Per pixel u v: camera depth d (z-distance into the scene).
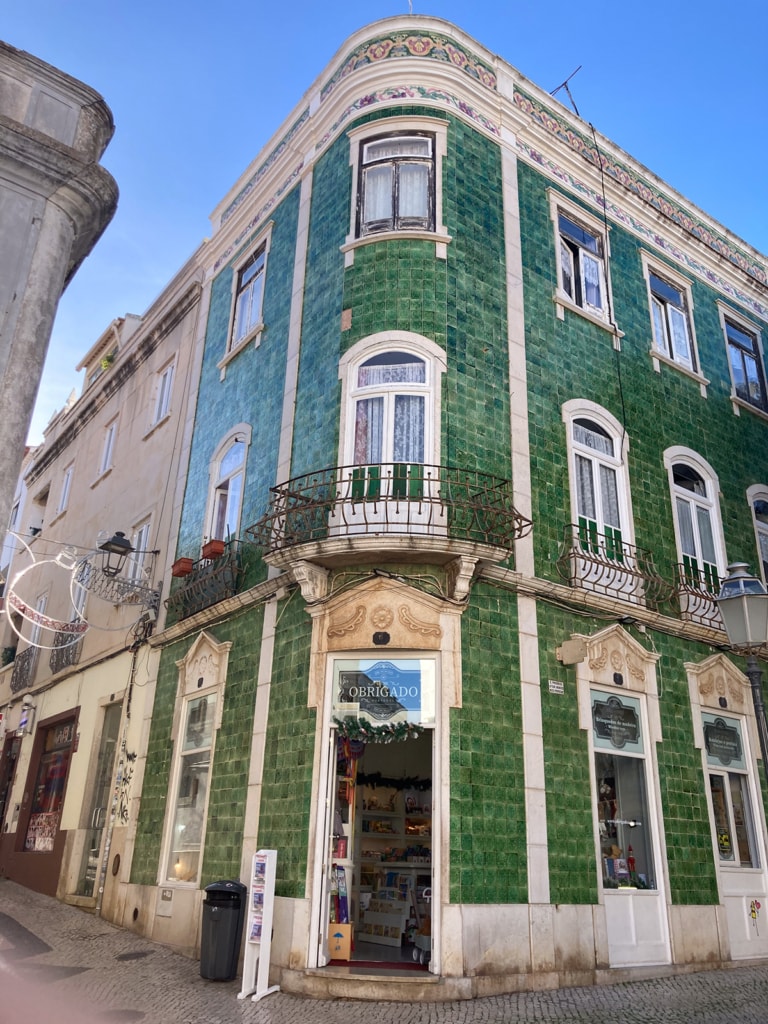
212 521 13.07
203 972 8.50
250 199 14.86
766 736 8.25
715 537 13.59
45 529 21.70
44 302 7.96
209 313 15.52
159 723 12.59
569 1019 7.08
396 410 10.41
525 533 10.52
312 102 13.65
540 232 12.76
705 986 8.87
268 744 9.76
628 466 12.47
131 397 18.38
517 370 11.40
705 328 15.42
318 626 9.48
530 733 9.47
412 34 12.41
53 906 13.30
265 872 8.28
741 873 11.27
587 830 9.59
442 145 11.88
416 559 9.34
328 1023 6.86
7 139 8.00
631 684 10.88
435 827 8.48
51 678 17.69
